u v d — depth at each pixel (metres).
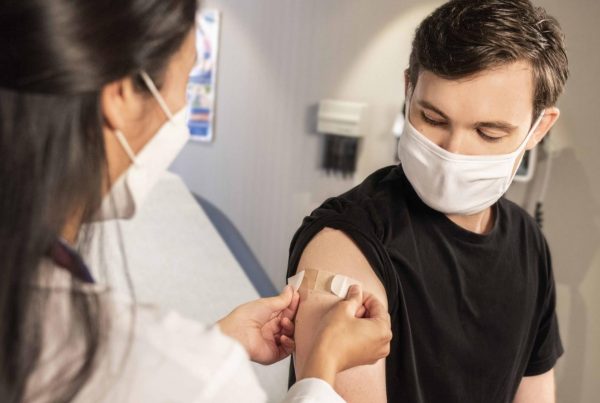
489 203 0.83
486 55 0.69
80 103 0.44
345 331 0.61
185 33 0.50
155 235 1.66
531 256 0.93
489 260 0.87
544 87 0.76
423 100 0.76
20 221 0.42
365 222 0.79
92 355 0.44
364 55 2.54
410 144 0.80
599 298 2.21
